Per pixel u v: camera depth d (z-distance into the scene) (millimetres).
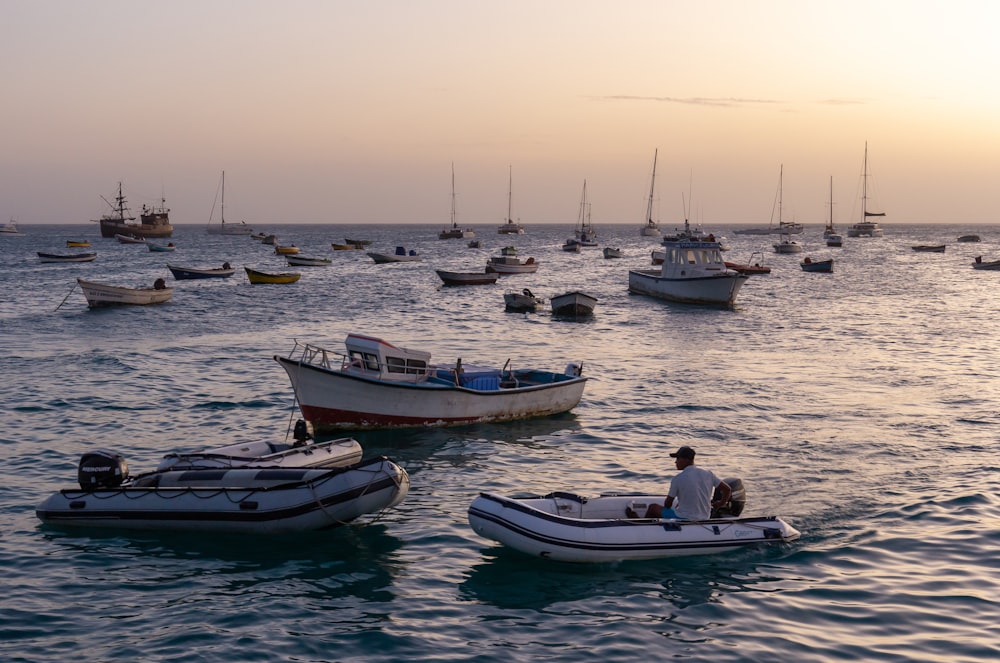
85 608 11148
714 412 23000
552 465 18141
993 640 10055
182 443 19844
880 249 164000
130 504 14055
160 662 9672
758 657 9750
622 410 23453
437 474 17484
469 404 21562
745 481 16516
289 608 11156
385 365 21469
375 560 12875
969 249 170250
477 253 142500
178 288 69125
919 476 16750
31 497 15820
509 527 12727
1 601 11320
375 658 9781
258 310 52531
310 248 169375
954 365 30922
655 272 82438
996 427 20875
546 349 36188
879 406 23594
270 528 13750
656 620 10750
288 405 23984
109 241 196375
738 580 11961
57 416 22484
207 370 29875
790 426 21266
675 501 13367
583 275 87688
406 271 93312
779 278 82438
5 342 37750
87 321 46156
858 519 14312
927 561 12500
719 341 38406
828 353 34312
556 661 9711
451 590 11750
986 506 14781
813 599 11312
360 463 14266
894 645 9992
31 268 96438
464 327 44312
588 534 12461
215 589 11797
